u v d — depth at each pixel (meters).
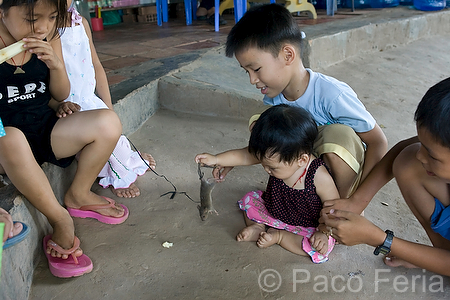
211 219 2.03
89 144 1.83
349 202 1.77
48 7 1.51
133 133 3.00
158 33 5.68
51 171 1.96
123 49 4.53
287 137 1.60
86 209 1.99
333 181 1.79
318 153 1.83
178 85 3.34
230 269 1.70
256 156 1.71
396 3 7.60
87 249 1.80
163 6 6.89
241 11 5.54
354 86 4.34
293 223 1.89
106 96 2.45
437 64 5.29
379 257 1.79
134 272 1.67
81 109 2.18
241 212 2.09
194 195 2.25
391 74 4.78
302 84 1.90
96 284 1.61
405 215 2.07
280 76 1.80
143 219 2.03
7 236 1.33
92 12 6.43
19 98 1.79
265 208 1.95
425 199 1.59
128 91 3.00
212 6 6.91
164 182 2.37
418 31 6.27
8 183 1.74
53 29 1.81
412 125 3.34
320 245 1.70
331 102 1.84
